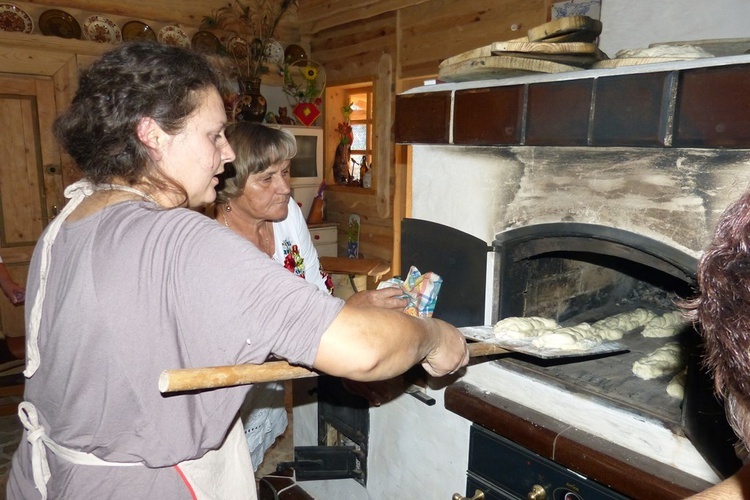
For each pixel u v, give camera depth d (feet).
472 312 4.60
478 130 4.14
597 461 3.43
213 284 2.18
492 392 4.36
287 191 4.68
